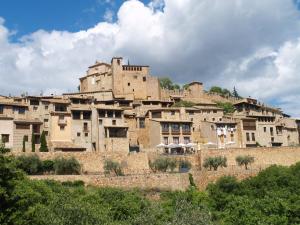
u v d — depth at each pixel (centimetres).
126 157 9325
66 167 8338
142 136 12275
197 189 7888
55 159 8456
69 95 13125
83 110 11081
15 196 3588
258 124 13500
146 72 15638
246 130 13038
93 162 8994
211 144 11619
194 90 16200
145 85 15500
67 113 10881
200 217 4497
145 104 13962
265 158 10219
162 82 18612
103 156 9125
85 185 7612
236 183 8175
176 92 16025
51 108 11112
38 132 10306
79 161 8850
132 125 12256
